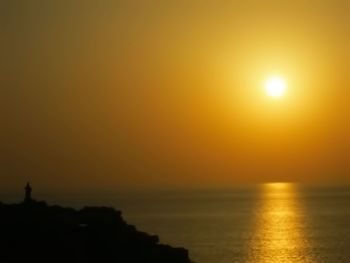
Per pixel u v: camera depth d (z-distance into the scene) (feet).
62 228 289.94
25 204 313.53
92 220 313.12
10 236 272.51
